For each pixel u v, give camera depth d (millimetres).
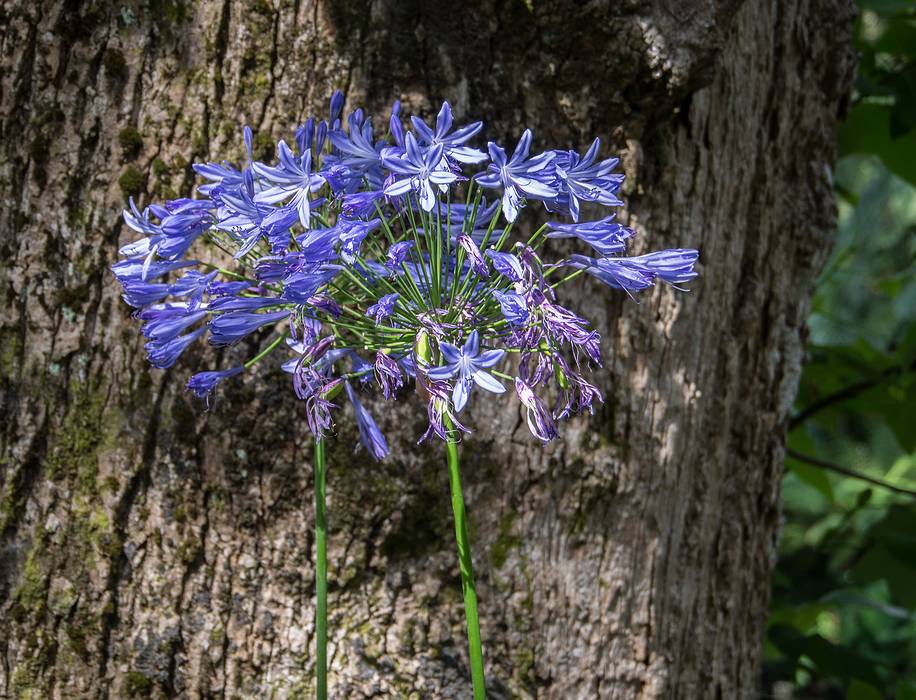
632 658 1669
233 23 1567
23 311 1595
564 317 1394
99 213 1582
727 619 1774
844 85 1835
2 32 1576
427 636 1611
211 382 1480
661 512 1678
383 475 1597
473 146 1583
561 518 1635
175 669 1606
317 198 1480
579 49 1574
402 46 1573
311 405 1494
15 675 1610
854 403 2289
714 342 1714
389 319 1439
